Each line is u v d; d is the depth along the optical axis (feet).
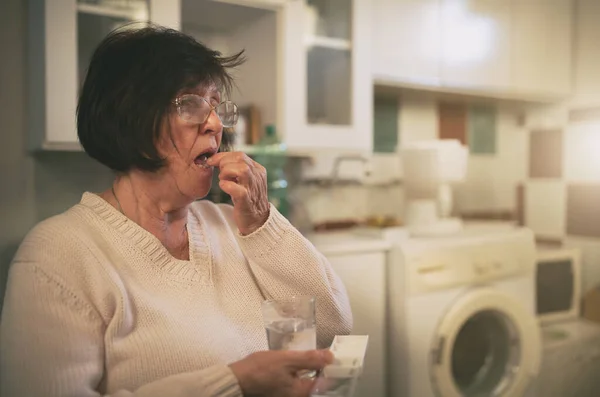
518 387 6.81
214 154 2.81
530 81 7.93
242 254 3.05
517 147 9.36
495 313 6.75
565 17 8.27
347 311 3.14
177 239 2.90
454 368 6.73
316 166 7.31
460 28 7.21
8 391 2.13
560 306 7.66
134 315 2.48
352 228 7.11
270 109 5.98
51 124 4.67
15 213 5.35
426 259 6.20
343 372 2.25
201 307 2.64
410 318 6.07
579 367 7.36
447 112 8.78
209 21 6.00
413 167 7.23
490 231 7.14
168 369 2.42
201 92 2.73
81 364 2.24
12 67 5.23
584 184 8.28
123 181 2.78
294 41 5.84
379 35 6.53
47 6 4.59
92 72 2.66
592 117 8.18
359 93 6.37
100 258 2.46
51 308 2.25
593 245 8.15
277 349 2.38
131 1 4.96
